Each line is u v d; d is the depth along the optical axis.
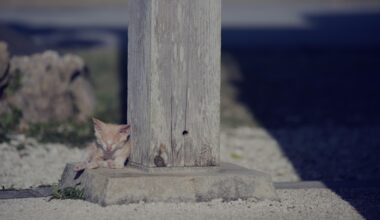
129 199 8.00
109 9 37.12
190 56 8.52
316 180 10.89
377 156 13.32
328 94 20.95
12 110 13.38
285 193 9.05
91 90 15.25
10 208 7.93
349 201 8.69
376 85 22.27
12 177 10.07
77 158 11.55
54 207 7.95
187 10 8.48
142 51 8.59
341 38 30.47
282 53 27.08
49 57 14.26
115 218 7.50
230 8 37.75
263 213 7.89
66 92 14.40
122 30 31.03
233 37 30.25
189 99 8.54
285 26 32.97
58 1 37.47
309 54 27.03
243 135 15.24
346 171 11.91
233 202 8.27
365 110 19.08
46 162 11.17
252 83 22.02
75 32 29.86
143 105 8.56
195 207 8.00
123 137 8.70
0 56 13.03
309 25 33.31
